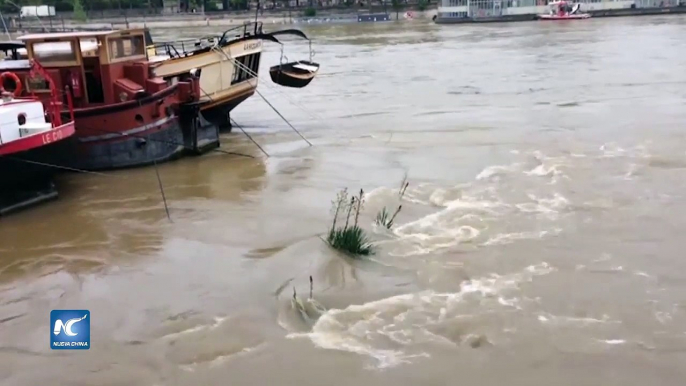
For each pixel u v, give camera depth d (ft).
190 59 80.02
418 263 44.09
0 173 55.47
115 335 36.94
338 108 105.09
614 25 289.74
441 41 232.73
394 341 35.32
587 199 55.88
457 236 48.39
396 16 395.96
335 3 453.99
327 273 42.91
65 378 33.32
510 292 40.09
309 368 33.30
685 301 38.93
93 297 41.32
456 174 64.08
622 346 34.71
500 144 76.23
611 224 50.26
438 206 55.01
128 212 56.34
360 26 345.72
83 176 67.41
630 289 40.34
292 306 39.01
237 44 85.20
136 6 391.04
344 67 160.45
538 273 42.42
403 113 98.89
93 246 49.26
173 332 36.91
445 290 40.55
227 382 32.50
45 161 61.21
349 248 45.57
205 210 56.24
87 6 366.84
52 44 68.13
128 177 67.05
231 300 40.16
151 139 70.79
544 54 176.76
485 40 231.50
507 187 59.41
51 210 57.47
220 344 35.55
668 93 109.50
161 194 61.00
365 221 51.70
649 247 46.21
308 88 127.03
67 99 67.67
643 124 85.20
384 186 60.80
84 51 68.64
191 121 74.74
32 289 42.63
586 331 35.99
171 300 40.47
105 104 69.82
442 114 97.04
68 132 59.98
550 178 61.98
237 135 86.53
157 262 46.01
